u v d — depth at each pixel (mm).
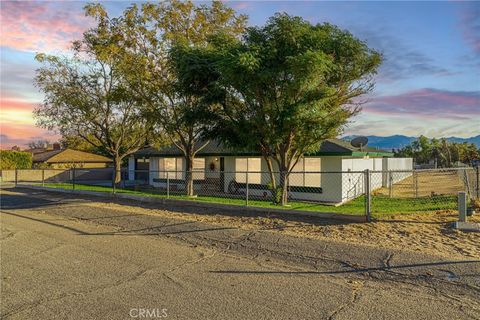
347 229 8789
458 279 5484
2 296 5062
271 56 11391
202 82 13852
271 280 5695
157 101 17984
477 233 7984
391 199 17031
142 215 11695
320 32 11602
